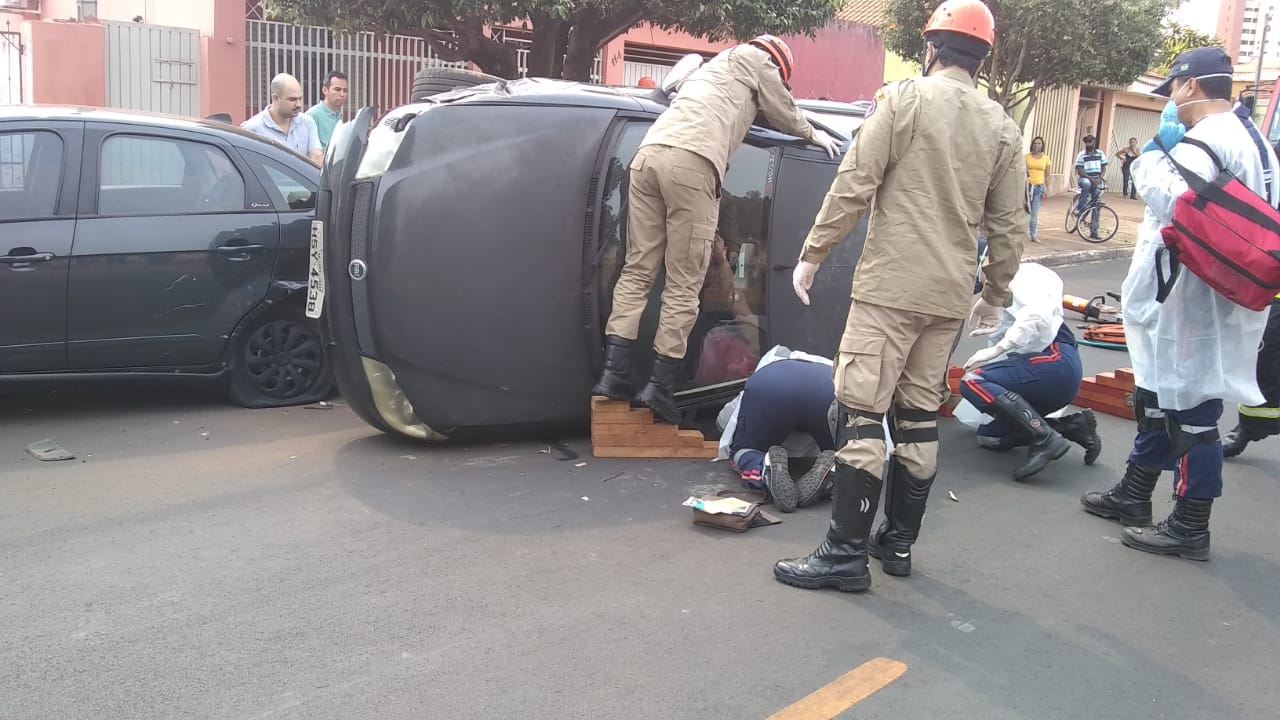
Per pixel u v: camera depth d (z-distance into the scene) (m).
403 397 4.83
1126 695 2.94
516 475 4.71
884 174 3.39
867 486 3.50
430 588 3.49
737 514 4.04
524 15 9.27
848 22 18.47
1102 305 9.59
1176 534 3.99
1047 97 23.84
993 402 4.90
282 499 4.34
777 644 3.16
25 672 2.89
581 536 4.00
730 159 5.24
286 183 5.82
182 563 3.66
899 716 2.78
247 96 12.67
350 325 4.70
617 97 4.99
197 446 5.07
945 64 3.46
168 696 2.78
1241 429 5.27
